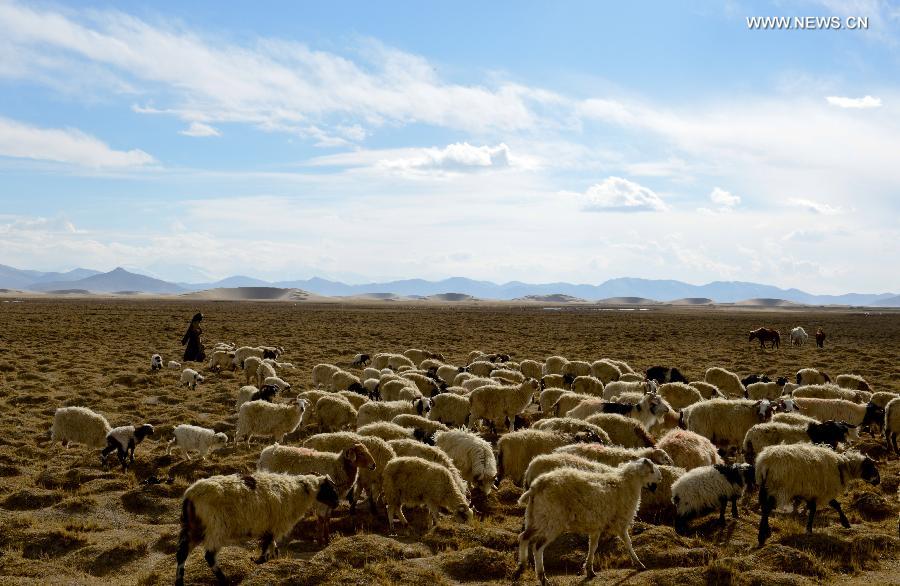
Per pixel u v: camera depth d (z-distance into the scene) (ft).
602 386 94.84
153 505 50.55
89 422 65.87
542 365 118.73
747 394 100.07
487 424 83.92
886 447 70.64
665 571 38.06
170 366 131.44
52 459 63.62
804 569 38.37
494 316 401.08
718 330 284.82
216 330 234.79
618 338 230.27
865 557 40.63
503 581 38.45
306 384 114.73
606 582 37.58
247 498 38.55
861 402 82.89
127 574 39.34
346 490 48.70
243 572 38.81
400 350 178.29
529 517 38.91
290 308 529.45
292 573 37.47
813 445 46.83
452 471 51.37
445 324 304.09
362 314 403.34
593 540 39.22
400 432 58.23
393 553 41.37
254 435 68.69
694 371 138.92
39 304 463.01
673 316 458.09
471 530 45.39
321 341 200.64
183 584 36.58
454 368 113.39
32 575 38.24
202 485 37.63
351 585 36.52
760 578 36.40
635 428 62.13
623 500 39.34
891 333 273.33
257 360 115.24
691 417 66.33
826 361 161.99
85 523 46.14
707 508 46.32
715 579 36.76
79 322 252.01
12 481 56.44
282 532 41.04
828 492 44.60
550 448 55.06
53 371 122.11
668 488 49.14
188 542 36.83
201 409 91.81
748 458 57.77
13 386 102.78
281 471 48.47
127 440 61.16
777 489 43.78
